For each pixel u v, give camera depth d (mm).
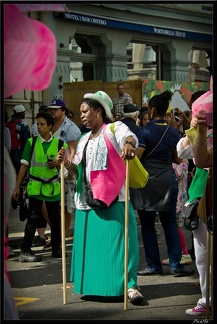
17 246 11844
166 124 8812
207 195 6039
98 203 7270
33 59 4504
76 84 19547
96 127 7426
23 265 10008
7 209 4676
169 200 8656
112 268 7355
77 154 7504
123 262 7348
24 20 4492
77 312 7184
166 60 25906
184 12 25234
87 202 7348
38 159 10102
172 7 24531
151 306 7367
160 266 9016
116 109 17875
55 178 10234
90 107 7383
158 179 8625
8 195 4672
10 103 18453
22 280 8945
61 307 7434
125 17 22828
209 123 5977
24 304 7605
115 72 23281
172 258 8898
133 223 7477
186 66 26453
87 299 7781
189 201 6797
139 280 8703
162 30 24531
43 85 4535
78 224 7559
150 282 8578
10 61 4500
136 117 11781
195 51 27609
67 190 10734
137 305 7418
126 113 11711
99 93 7457
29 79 4523
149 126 8734
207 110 5953
